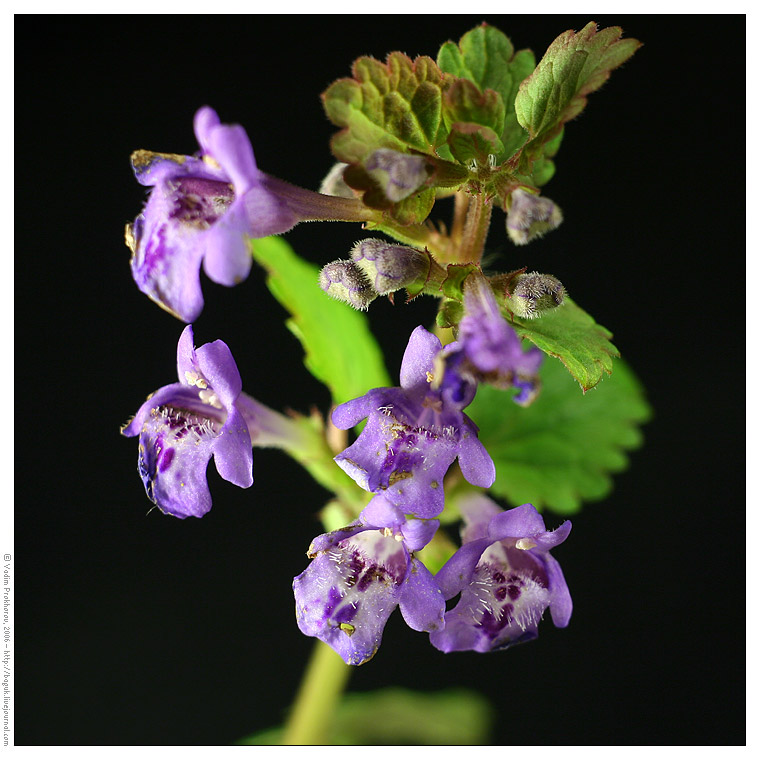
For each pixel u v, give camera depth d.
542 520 0.21
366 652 0.21
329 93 0.22
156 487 0.22
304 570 0.21
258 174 0.22
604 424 0.26
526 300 0.21
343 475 0.24
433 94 0.22
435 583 0.21
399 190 0.21
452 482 0.23
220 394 0.22
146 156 0.21
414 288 0.21
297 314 0.25
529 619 0.22
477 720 0.28
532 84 0.22
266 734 0.26
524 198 0.21
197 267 0.21
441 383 0.21
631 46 0.22
